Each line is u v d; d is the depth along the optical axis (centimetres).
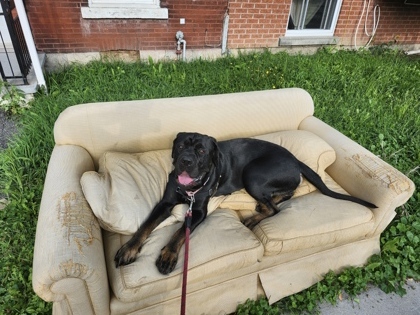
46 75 390
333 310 190
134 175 185
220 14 475
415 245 223
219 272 162
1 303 174
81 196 161
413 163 299
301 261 195
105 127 206
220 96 240
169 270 150
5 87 340
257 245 170
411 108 388
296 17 554
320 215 189
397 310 193
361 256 213
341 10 568
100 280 134
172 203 182
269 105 254
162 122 220
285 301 192
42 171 253
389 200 194
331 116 357
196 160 171
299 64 471
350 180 221
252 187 201
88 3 408
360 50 608
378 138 328
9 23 322
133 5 432
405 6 607
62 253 126
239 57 496
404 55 628
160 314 163
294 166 207
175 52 481
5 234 207
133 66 429
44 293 125
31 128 283
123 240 165
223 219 185
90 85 367
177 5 444
